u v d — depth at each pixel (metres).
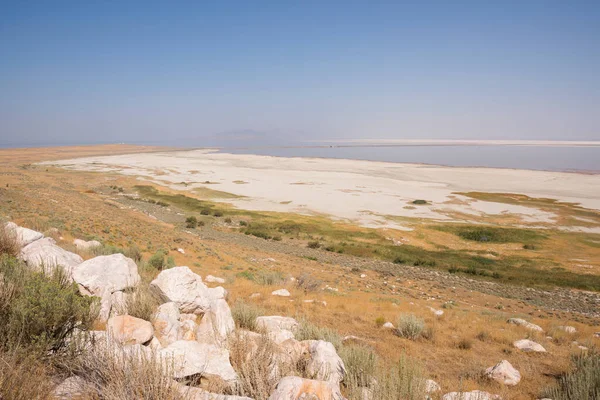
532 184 105.56
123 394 2.94
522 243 52.38
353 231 55.38
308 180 111.44
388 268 38.22
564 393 6.10
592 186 101.62
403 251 47.25
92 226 28.47
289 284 18.80
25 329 3.56
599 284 36.28
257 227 56.12
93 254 14.41
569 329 14.58
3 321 3.65
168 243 29.34
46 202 37.97
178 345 4.02
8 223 7.82
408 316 11.00
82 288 5.78
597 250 49.50
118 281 6.36
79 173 109.94
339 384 4.86
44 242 7.46
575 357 8.54
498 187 100.50
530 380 7.68
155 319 5.50
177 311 6.16
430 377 7.26
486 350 10.02
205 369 3.85
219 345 4.72
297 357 5.09
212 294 8.05
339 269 33.28
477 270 40.16
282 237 51.34
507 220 65.62
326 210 71.44
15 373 2.85
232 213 65.50
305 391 3.43
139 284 6.67
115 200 68.12
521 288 34.62
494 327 13.59
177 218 58.84
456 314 16.36
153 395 3.00
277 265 29.94
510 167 160.38
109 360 3.28
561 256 46.91
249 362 4.17
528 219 66.31
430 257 45.09
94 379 3.17
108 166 141.00
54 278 4.96
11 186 52.41
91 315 4.38
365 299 18.25
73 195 57.56
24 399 2.76
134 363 3.27
